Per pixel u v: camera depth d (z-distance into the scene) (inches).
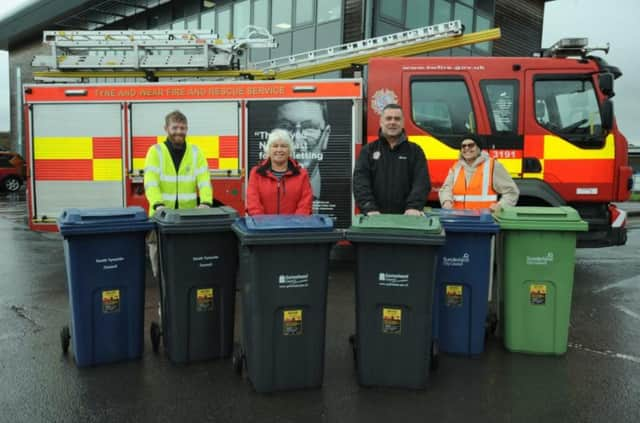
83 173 286.8
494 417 130.3
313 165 271.0
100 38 298.0
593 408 134.8
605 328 198.4
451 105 260.7
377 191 176.7
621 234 260.5
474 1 633.6
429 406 135.8
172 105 279.3
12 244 386.9
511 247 167.2
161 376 152.9
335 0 542.3
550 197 253.3
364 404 136.8
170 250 153.9
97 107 283.7
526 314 168.7
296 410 133.6
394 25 544.4
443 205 199.9
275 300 138.6
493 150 257.8
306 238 135.3
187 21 714.2
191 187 185.9
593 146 251.1
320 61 306.5
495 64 257.6
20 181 853.8
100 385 146.6
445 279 165.5
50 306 221.6
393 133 171.0
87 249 151.6
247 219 143.9
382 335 143.2
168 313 159.0
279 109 272.1
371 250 140.1
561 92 255.4
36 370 155.7
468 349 167.0
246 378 152.2
